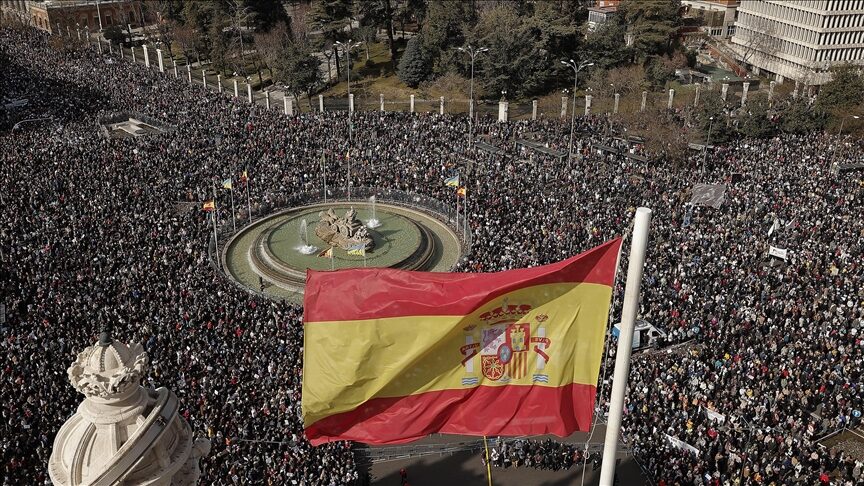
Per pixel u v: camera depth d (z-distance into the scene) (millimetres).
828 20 115750
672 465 32719
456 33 109000
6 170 67250
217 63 120062
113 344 11055
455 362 15719
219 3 119750
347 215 61469
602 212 58969
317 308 15688
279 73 99938
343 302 15594
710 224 57062
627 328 12898
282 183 69812
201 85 112375
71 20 152375
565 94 102875
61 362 38281
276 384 37688
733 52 126375
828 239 54375
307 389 15789
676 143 74438
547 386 15844
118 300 45875
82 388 10734
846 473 33750
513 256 51781
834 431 37062
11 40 133625
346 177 71375
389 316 15422
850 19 116875
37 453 31609
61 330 41531
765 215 58438
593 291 15430
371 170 72688
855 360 40250
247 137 79438
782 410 36875
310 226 65188
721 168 71188
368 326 15453
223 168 70688
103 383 10656
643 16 108250
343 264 58250
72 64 115562
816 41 116875
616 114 92375
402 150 77000
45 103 95375
